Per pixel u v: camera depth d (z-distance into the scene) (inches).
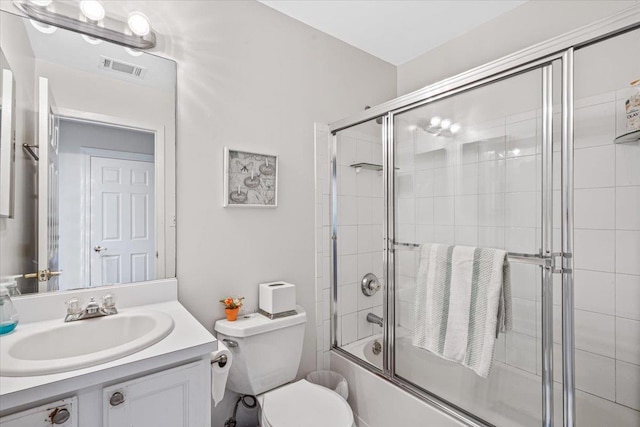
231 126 65.6
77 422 31.7
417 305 62.6
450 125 65.9
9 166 44.8
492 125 59.2
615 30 39.1
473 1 71.1
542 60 46.4
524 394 55.2
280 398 58.5
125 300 52.7
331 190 82.5
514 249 57.5
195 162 60.9
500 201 59.8
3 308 39.4
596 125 58.5
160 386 36.3
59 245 48.3
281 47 73.8
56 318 47.1
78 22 49.6
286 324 63.0
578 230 61.1
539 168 53.5
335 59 84.7
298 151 76.4
